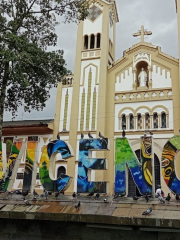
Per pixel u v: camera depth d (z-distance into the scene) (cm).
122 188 1345
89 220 1005
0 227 1157
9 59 1370
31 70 1538
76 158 2392
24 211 1095
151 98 2378
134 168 1364
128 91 2464
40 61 1546
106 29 2748
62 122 2564
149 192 1299
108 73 2606
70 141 2450
